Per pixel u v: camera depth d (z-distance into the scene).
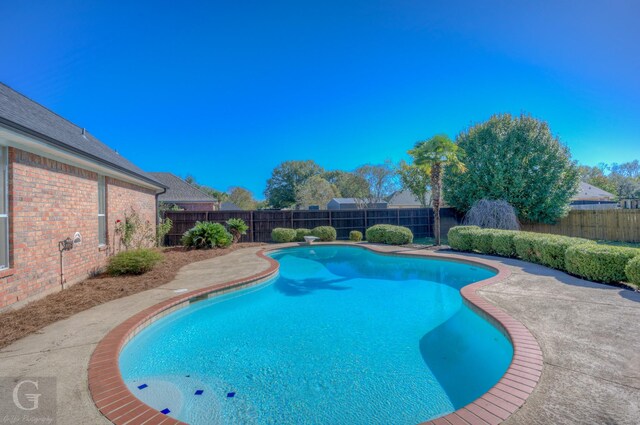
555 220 18.72
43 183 6.51
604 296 6.21
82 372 3.45
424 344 5.07
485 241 12.51
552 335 4.32
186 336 5.43
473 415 2.69
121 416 2.72
